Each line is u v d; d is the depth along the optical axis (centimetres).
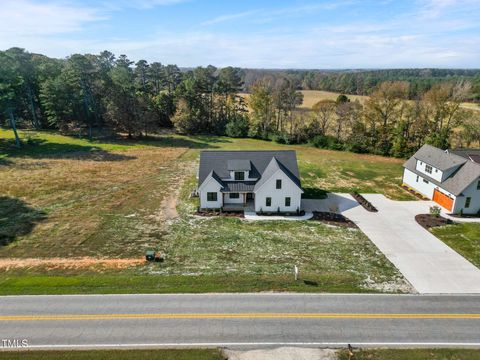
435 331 1880
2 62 5841
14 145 5969
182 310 2005
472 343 1797
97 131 7362
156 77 10419
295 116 7612
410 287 2309
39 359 1630
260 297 2144
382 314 2009
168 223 3312
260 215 3553
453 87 7412
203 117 8106
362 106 7231
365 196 4234
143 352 1691
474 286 2347
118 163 5362
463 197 3603
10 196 3866
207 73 11188
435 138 5991
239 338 1797
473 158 4056
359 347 1753
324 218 3538
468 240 3077
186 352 1698
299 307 2053
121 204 3756
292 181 3516
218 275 2392
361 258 2722
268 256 2716
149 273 2414
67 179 4509
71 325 1862
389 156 6450
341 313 2008
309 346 1755
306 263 2611
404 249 2894
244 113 8481
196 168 5188
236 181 3697
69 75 6800
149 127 7419
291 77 13650
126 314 1959
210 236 3062
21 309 1981
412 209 3822
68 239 2930
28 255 2645
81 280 2277
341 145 6888
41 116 7431
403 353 1720
